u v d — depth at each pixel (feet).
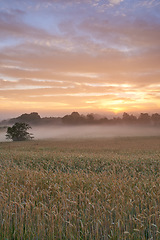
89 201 23.76
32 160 66.33
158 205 24.20
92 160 65.98
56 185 30.55
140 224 20.65
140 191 27.73
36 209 22.68
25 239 20.67
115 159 65.16
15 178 38.29
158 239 20.04
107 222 21.13
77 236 19.63
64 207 22.62
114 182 32.27
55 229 21.16
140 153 92.53
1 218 22.17
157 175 48.19
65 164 62.08
